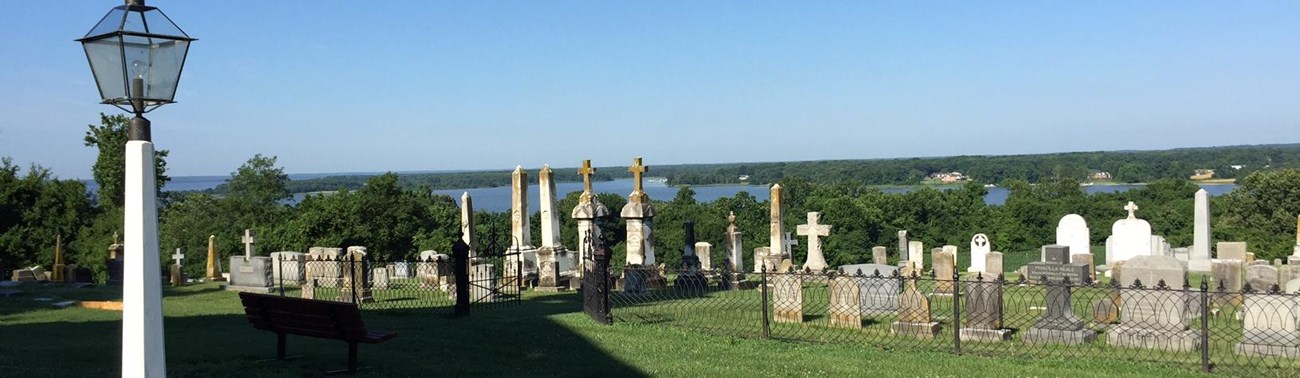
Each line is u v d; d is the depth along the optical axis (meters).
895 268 21.02
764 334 13.89
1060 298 14.15
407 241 54.28
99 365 11.07
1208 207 28.09
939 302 17.61
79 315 17.89
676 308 17.80
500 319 15.91
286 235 51.59
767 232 63.16
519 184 26.23
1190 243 53.44
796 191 81.06
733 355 12.31
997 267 18.73
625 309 17.61
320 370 10.82
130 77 6.72
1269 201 58.06
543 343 13.23
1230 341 13.64
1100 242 57.00
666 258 61.47
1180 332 13.41
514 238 26.30
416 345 12.93
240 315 17.17
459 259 16.52
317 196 60.91
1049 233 58.94
